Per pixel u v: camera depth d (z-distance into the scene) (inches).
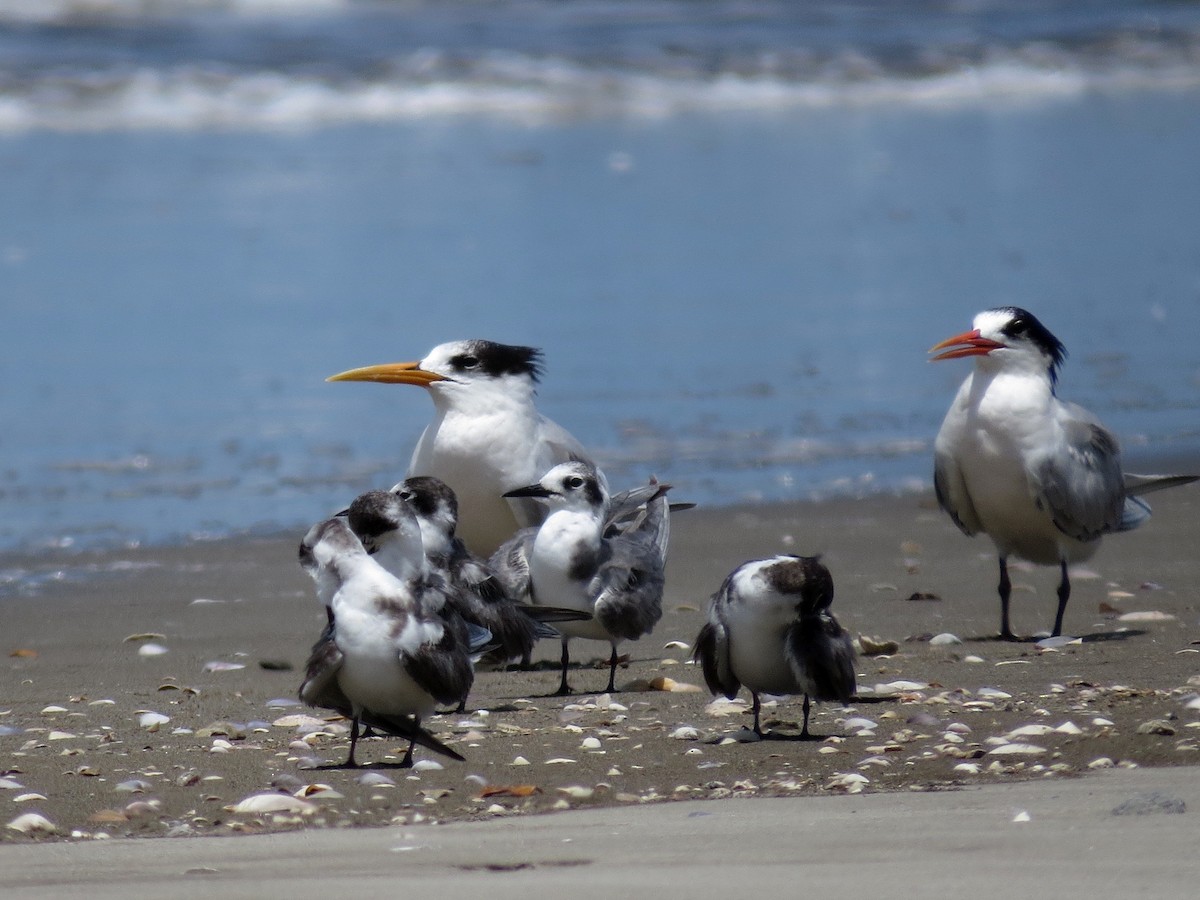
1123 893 220.7
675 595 518.6
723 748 335.9
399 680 315.6
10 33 1785.2
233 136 1491.1
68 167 1333.7
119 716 382.3
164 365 814.5
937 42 2066.9
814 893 223.6
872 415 759.1
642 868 240.8
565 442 514.0
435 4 2153.1
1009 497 466.0
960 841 250.8
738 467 679.7
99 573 541.6
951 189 1328.7
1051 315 933.8
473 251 1075.9
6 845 268.7
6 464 668.1
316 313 910.4
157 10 1957.4
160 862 253.1
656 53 1892.2
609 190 1302.9
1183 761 306.5
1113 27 2210.9
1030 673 403.9
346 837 269.9
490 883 233.1
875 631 463.8
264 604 509.0
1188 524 603.8
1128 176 1392.7
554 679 429.1
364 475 661.3
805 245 1116.5
